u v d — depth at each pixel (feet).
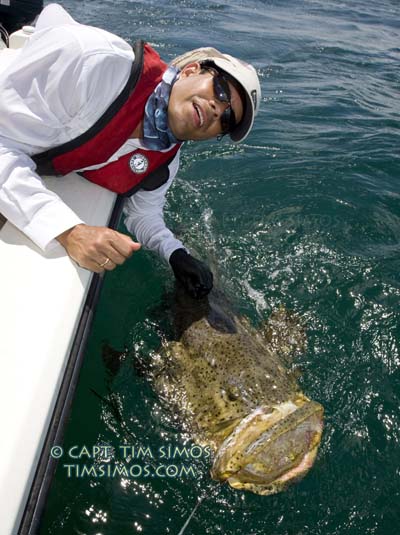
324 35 33.42
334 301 11.69
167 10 35.32
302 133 19.25
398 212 14.87
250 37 31.24
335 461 8.70
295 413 8.15
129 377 9.57
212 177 16.03
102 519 7.77
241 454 7.70
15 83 7.11
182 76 8.42
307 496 8.26
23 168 7.28
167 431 8.80
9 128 7.34
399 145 18.72
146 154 8.93
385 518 8.09
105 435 8.71
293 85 24.16
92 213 8.40
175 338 9.89
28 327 6.04
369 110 21.89
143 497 8.07
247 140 18.31
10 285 6.53
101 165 8.77
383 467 8.69
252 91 8.38
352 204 14.98
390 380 10.06
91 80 7.30
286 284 12.09
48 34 7.30
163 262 11.66
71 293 6.68
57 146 8.14
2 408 5.20
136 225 11.10
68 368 6.19
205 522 7.93
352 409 9.48
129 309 10.82
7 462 4.83
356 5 43.86
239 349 9.37
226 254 12.84
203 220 14.02
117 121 8.09
